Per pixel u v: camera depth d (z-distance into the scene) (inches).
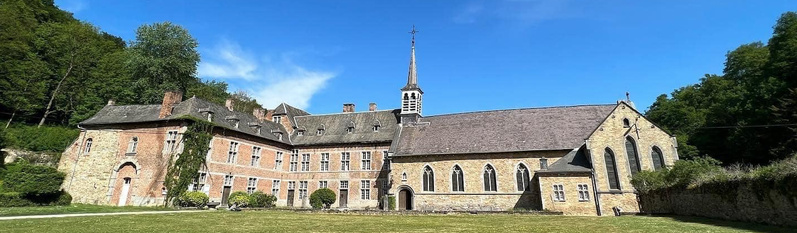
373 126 1785.2
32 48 1866.4
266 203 1512.1
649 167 1167.6
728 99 1673.2
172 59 1987.0
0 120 1691.7
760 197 634.8
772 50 1524.4
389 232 585.6
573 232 583.8
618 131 1219.2
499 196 1348.4
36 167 1184.8
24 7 1962.4
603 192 1157.7
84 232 543.5
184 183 1289.4
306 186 1744.6
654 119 2247.8
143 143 1391.5
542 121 1497.3
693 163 904.9
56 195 1250.0
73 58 1932.8
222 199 1425.9
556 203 1190.3
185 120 1357.0
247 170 1557.6
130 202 1321.4
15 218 757.9
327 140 1786.4
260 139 1646.2
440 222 794.2
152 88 1931.6
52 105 1894.7
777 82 1381.6
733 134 1560.0
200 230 597.3
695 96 2153.1
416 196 1446.9
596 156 1200.2
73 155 1456.7
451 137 1542.8
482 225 721.0
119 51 2283.5
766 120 1387.8
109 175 1385.3
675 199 952.3
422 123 1699.1
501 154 1390.3
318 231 598.5
